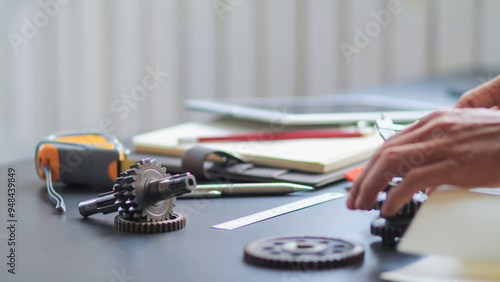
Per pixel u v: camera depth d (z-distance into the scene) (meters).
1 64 2.46
